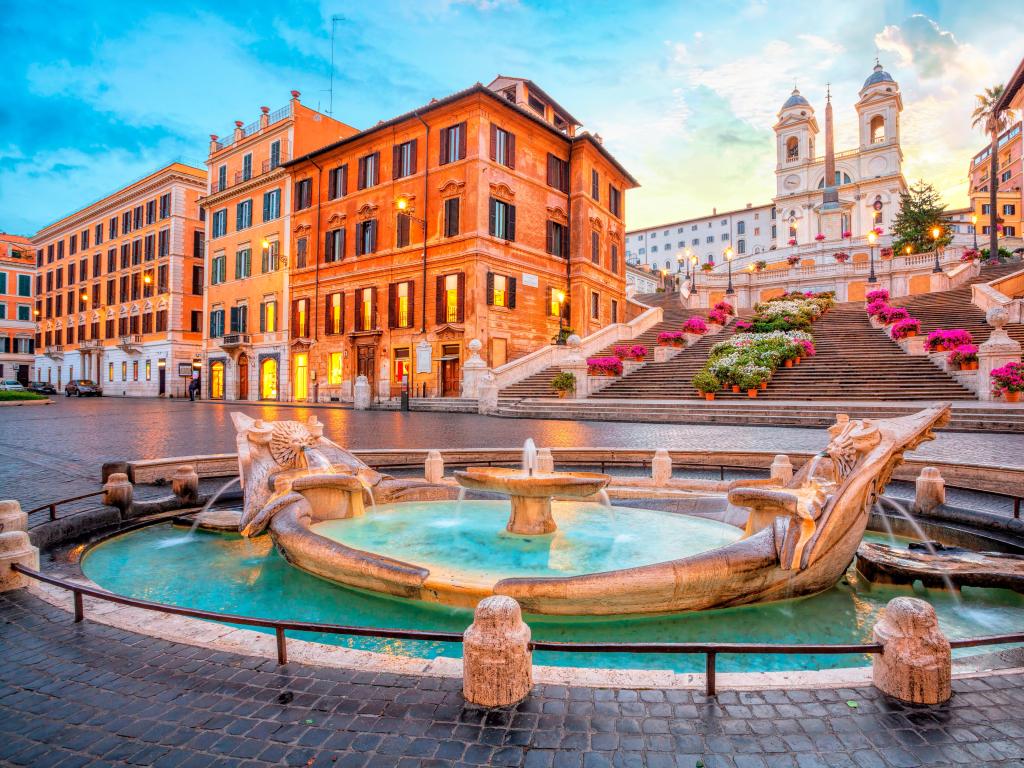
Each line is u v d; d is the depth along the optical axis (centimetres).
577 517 685
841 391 2039
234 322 4369
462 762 238
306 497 658
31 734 259
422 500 782
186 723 266
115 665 321
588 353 2934
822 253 5453
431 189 3244
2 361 7031
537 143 3472
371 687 296
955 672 313
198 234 5022
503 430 1658
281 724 264
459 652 393
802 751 245
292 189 3938
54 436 1438
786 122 7969
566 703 281
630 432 1573
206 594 505
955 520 678
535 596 414
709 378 2206
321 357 3719
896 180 7062
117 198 5441
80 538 642
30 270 7356
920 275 4169
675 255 10188
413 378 3247
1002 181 7594
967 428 1420
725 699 284
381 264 3428
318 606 477
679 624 436
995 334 1844
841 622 445
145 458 1073
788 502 476
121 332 5425
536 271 3419
